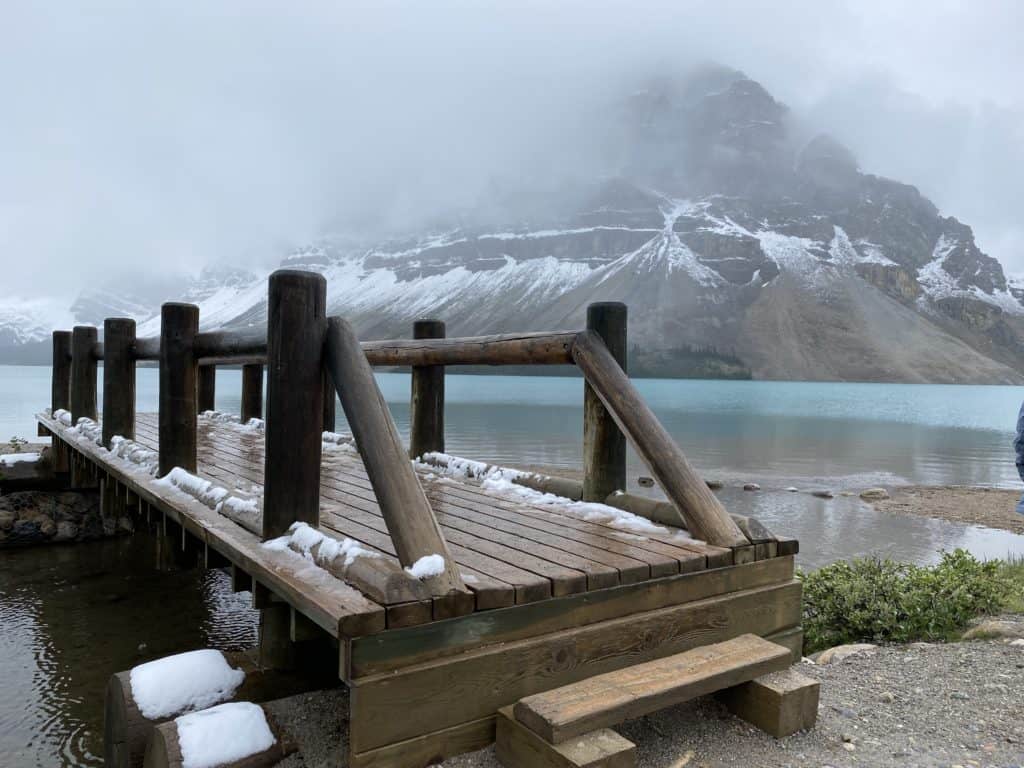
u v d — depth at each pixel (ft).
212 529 10.52
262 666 9.91
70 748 13.91
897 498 51.06
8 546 28.50
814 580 16.94
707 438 100.63
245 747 7.96
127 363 19.69
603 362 12.42
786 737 8.86
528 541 10.37
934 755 8.68
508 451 70.33
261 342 10.98
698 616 9.43
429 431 19.20
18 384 234.99
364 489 14.53
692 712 9.39
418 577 7.47
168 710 8.77
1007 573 18.86
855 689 10.98
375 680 6.84
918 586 16.28
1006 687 10.95
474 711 7.48
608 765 6.82
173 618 21.34
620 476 13.28
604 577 8.57
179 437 14.56
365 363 9.43
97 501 30.32
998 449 90.89
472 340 16.16
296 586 7.73
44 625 20.52
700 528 10.48
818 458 77.15
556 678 8.09
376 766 6.87
